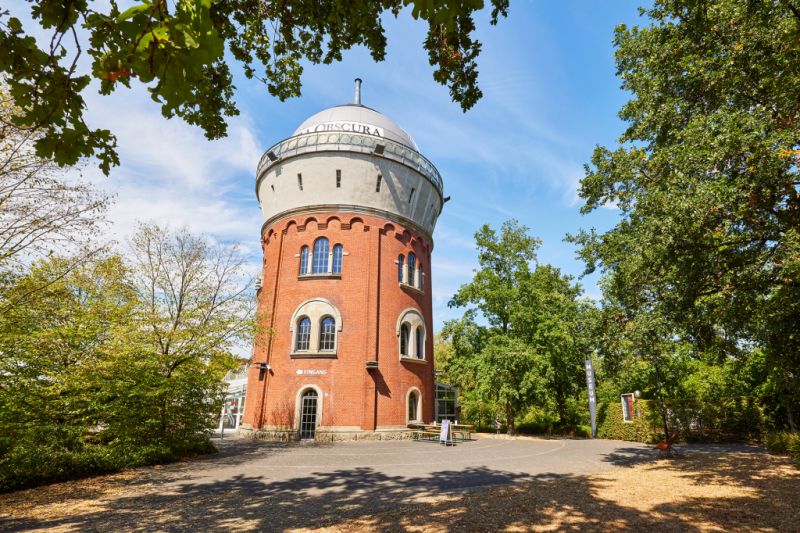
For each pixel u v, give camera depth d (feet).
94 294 54.54
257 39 20.27
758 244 32.19
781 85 28.53
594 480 36.68
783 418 67.31
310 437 75.00
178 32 8.54
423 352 89.10
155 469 44.83
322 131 87.40
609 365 48.67
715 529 22.13
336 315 79.41
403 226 90.84
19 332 41.83
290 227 87.20
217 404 58.13
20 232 36.40
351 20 18.44
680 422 72.49
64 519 26.22
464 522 23.84
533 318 91.56
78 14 8.90
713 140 29.58
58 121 10.44
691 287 34.06
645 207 36.40
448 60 17.60
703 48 35.37
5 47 9.51
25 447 38.81
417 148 106.32
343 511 27.25
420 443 72.18
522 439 86.53
